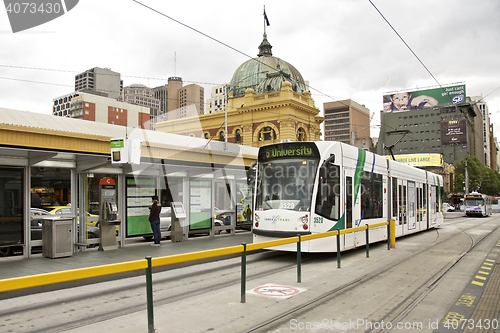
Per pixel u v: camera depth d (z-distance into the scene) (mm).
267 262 10781
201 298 6730
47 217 10430
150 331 4746
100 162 10773
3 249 9914
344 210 11289
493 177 83562
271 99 37969
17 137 8656
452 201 81375
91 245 12203
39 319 5676
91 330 5113
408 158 76000
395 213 15531
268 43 45531
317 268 9758
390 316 5789
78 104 52281
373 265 10125
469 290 7457
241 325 5262
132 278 8672
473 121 117938
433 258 11305
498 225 26844
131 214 12719
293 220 10406
